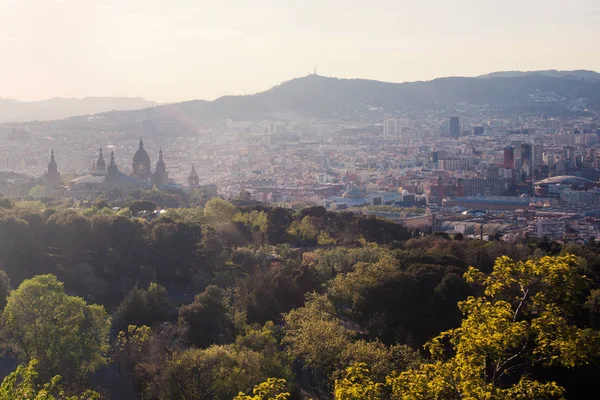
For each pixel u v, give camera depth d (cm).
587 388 16425
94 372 15962
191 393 13238
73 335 14700
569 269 8438
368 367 14075
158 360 14350
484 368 8438
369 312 19438
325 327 15750
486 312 8625
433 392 8106
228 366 13950
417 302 19462
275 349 15838
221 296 19612
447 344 17925
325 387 15500
